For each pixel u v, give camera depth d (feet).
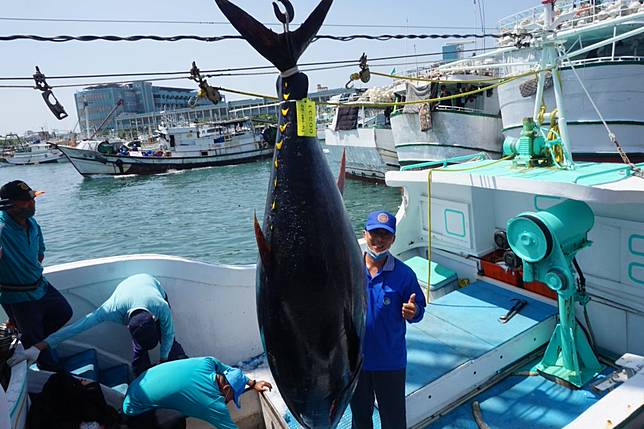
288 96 5.56
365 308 5.87
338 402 5.71
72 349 11.75
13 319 10.52
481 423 9.69
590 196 9.39
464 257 14.94
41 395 8.82
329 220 5.41
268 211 5.54
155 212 75.10
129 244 55.01
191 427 10.53
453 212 14.79
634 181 10.00
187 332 12.70
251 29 5.34
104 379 11.53
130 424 9.29
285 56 5.45
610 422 7.30
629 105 39.91
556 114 12.48
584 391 10.25
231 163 137.08
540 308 12.36
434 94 58.59
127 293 10.93
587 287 11.92
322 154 5.67
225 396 9.82
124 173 129.90
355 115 83.51
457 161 16.38
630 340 11.24
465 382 10.40
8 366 8.57
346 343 5.52
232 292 13.11
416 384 9.83
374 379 8.55
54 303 10.91
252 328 13.48
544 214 9.78
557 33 13.26
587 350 10.86
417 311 8.32
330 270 5.33
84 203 89.92
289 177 5.42
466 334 11.46
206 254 48.26
